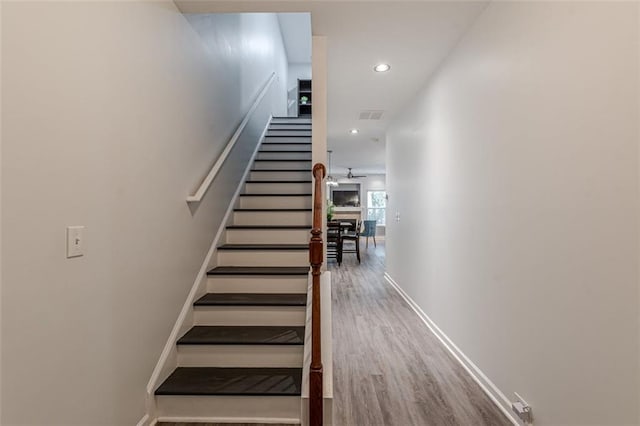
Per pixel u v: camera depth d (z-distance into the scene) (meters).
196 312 2.53
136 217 1.78
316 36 2.75
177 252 2.28
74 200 1.34
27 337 1.14
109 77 1.55
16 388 1.11
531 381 1.87
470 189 2.62
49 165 1.22
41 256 1.19
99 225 1.49
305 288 2.77
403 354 3.03
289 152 5.02
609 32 1.33
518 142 1.96
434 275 3.52
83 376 1.40
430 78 3.60
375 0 2.26
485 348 2.40
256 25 5.09
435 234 3.47
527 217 1.88
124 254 1.67
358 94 4.14
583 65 1.46
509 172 2.06
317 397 1.70
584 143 1.46
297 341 2.25
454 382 2.53
